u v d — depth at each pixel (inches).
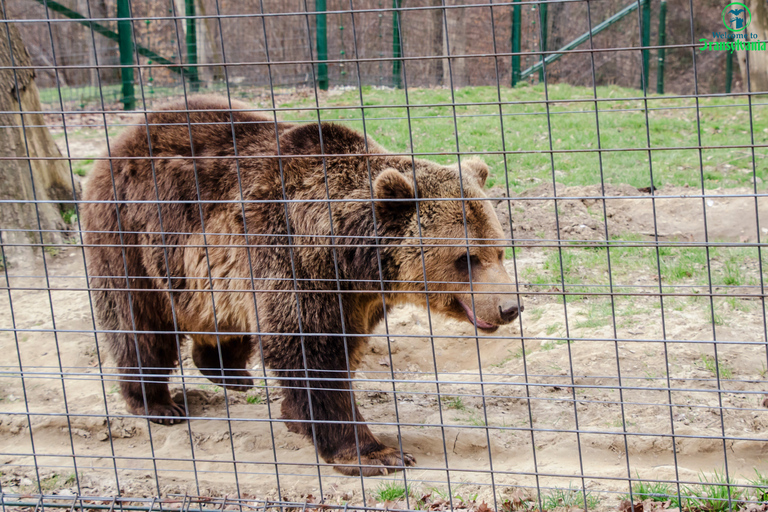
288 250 154.0
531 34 679.7
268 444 172.7
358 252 156.4
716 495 129.6
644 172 366.3
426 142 427.8
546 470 148.9
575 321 222.2
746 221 291.3
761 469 145.1
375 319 181.6
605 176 361.7
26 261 296.5
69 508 134.3
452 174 163.9
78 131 485.7
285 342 152.9
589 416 173.2
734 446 153.4
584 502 120.8
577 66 696.4
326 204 156.0
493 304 152.1
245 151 164.4
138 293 177.0
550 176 365.7
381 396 197.8
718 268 253.4
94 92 573.6
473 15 655.1
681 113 535.2
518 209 315.0
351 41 641.0
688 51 686.5
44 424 181.3
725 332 202.1
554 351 207.2
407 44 647.1
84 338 235.5
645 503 128.4
